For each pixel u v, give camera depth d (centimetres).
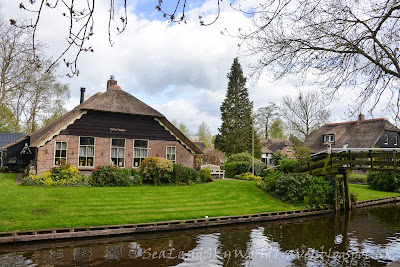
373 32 580
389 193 2439
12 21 312
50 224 1028
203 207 1437
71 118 1831
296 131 4441
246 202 1622
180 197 1589
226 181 2172
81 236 1008
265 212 1460
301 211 1584
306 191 1675
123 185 1767
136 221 1143
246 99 4459
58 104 3734
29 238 938
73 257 841
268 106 4762
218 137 4494
